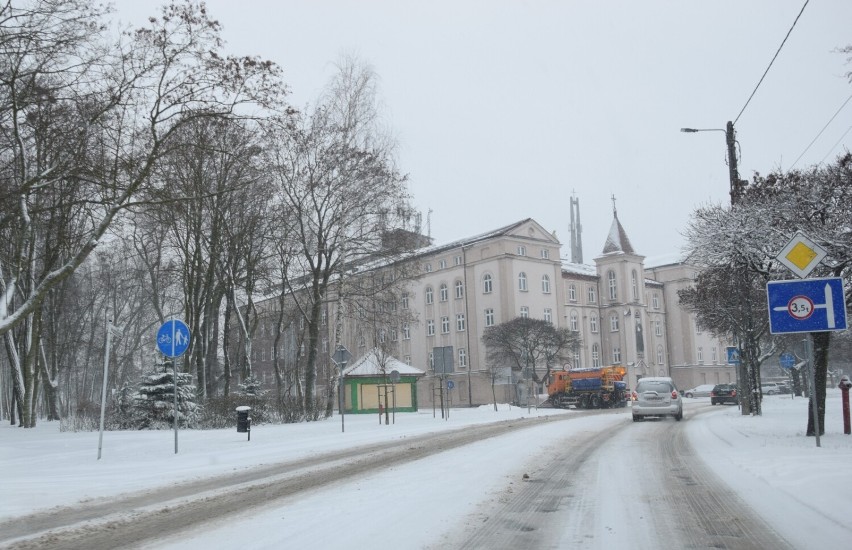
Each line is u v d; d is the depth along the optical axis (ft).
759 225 53.01
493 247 221.25
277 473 41.32
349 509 28.17
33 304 48.88
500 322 215.72
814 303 40.34
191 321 107.86
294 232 107.96
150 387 86.38
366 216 106.83
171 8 54.49
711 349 286.05
